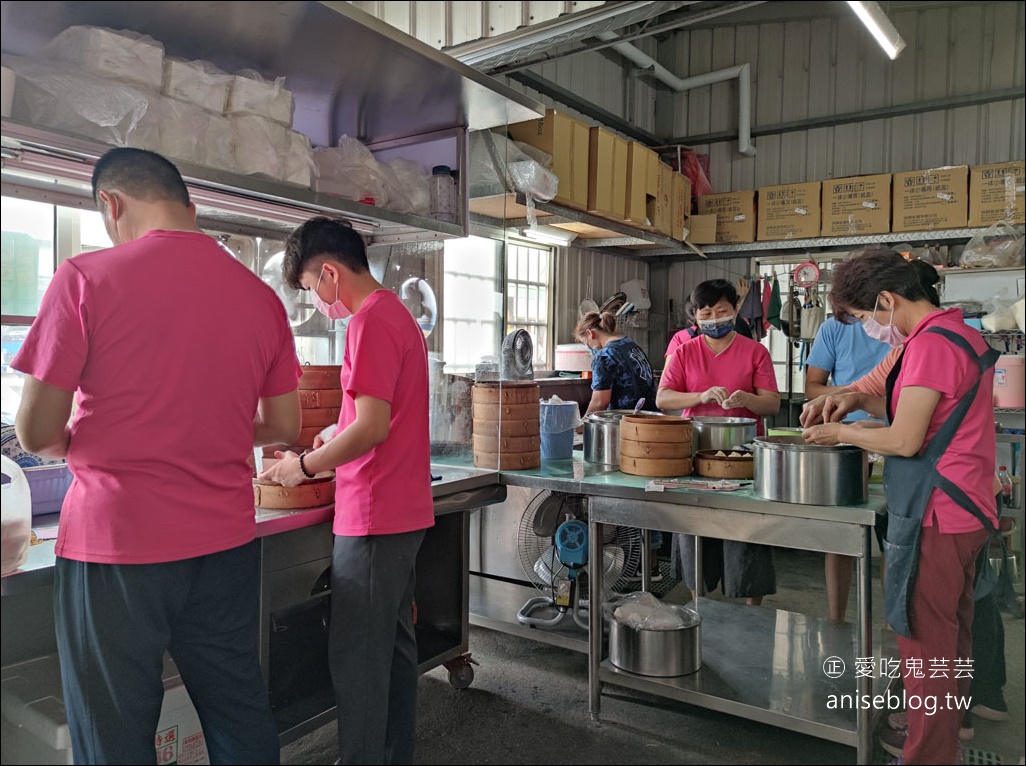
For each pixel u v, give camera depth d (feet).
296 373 5.88
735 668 8.04
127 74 5.74
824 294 19.22
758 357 9.81
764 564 9.70
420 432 6.09
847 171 20.90
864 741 6.48
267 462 7.59
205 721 5.41
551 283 19.21
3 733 5.18
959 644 6.64
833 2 20.93
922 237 17.89
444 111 8.36
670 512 7.28
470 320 9.38
